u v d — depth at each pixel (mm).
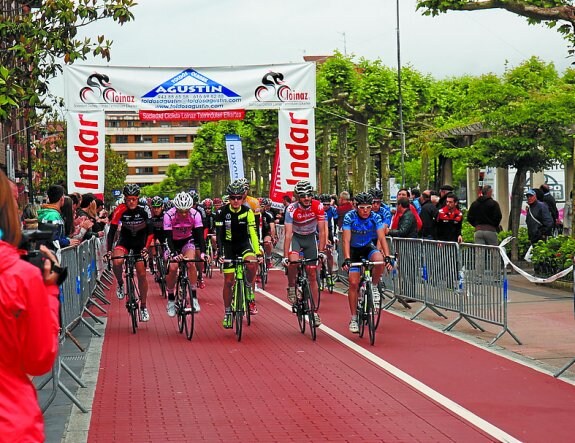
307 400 8578
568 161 24531
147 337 12984
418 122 49375
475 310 12633
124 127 176500
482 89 23172
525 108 22375
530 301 16203
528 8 17047
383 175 52844
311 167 22094
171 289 13477
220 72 21766
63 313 9734
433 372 9875
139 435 7328
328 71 46625
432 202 18875
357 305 12453
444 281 13750
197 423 7723
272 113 59156
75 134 21250
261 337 12773
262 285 20219
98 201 21188
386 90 46219
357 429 7434
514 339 11938
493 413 7914
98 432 7441
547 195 23641
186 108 21703
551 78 24281
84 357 11242
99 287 19156
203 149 101812
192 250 12984
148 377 9867
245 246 12961
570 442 6922
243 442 7082
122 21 15016
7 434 3480
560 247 19000
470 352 11148
